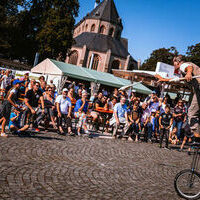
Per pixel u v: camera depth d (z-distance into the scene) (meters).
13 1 39.59
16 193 3.11
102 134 9.45
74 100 9.92
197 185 3.96
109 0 59.25
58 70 18.98
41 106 7.68
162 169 5.72
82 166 4.84
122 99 8.98
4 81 10.27
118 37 57.94
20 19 41.28
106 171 4.79
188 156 8.09
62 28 36.53
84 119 8.24
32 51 40.94
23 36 41.25
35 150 5.36
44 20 38.03
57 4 37.78
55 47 36.91
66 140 7.01
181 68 3.17
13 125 6.39
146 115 9.84
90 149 6.43
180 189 4.02
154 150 8.09
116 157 6.11
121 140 8.92
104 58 51.50
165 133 8.95
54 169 4.35
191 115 3.37
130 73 16.69
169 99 15.18
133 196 3.71
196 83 3.11
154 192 4.04
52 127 8.83
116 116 8.91
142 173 5.10
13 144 5.49
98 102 9.88
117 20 57.50
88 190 3.65
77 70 20.70
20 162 4.39
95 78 20.11
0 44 38.56
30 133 7.02
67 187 3.62
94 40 53.59
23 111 6.65
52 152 5.46
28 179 3.67
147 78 16.78
